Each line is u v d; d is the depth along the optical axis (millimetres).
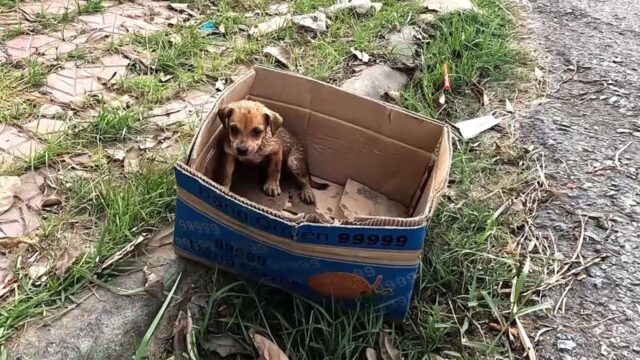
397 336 795
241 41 1378
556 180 1088
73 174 962
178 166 743
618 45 1507
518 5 1688
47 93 1139
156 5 1494
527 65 1417
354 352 769
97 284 791
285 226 722
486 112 1270
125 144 1046
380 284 762
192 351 728
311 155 1050
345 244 727
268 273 788
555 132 1202
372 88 1243
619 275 906
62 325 739
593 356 796
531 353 792
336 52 1345
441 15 1501
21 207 897
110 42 1303
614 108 1279
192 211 767
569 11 1670
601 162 1125
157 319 716
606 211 1018
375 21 1461
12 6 1393
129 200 894
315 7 1533
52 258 822
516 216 1010
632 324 837
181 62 1275
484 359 791
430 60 1358
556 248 953
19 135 1032
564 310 857
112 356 727
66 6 1421
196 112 1140
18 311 739
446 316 838
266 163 1000
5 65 1193
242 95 990
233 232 761
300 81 984
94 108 1120
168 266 822
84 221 884
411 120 956
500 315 843
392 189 1034
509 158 1139
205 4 1521
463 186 1063
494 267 902
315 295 789
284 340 768
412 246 725
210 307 771
